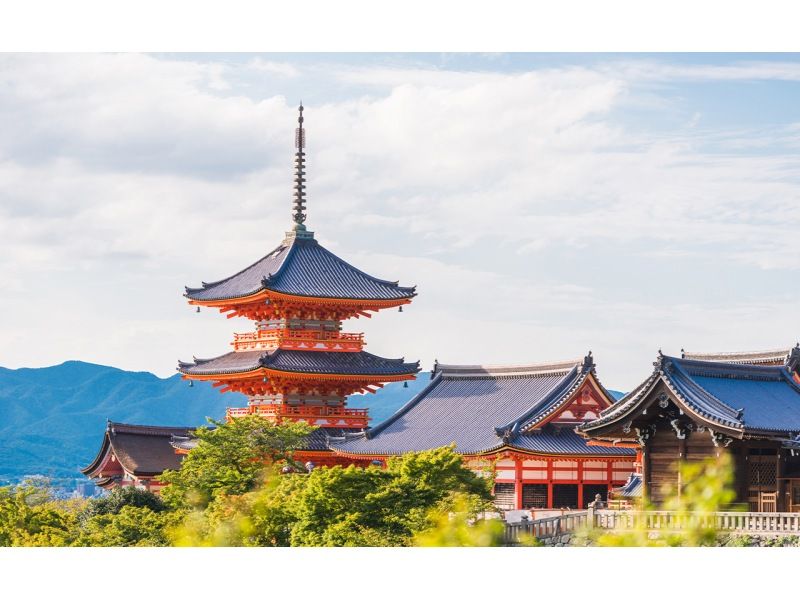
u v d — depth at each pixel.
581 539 62.03
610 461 99.44
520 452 96.00
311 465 97.25
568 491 98.38
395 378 120.94
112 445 135.75
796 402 72.25
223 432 92.88
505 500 97.69
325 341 121.81
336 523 66.31
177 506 88.56
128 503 99.44
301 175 129.62
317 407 120.62
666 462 67.50
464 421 106.19
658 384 65.94
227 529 70.31
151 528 80.25
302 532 66.88
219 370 121.25
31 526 82.69
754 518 57.56
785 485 65.94
